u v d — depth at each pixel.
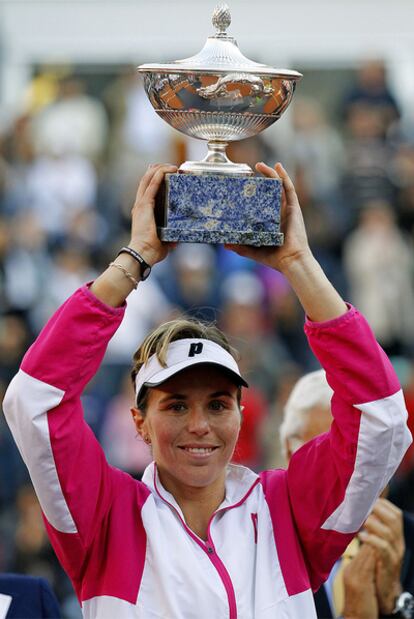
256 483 12.86
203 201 12.31
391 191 39.41
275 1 42.19
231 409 12.46
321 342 12.29
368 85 41.56
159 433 12.39
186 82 12.42
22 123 40.34
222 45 12.94
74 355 11.96
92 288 12.15
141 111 41.16
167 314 35.28
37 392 11.91
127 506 12.51
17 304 35.62
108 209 38.97
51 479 12.04
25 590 14.22
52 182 39.19
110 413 32.59
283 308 35.44
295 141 40.59
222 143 12.97
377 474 12.31
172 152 40.38
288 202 12.61
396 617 15.26
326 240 37.84
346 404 12.28
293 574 12.42
